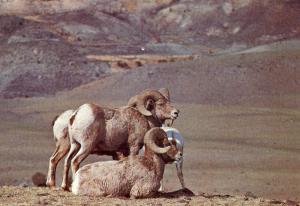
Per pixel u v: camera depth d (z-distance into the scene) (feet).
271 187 553.23
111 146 213.87
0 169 625.41
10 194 200.75
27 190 208.54
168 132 235.81
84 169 201.26
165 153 202.80
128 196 200.95
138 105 216.54
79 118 211.82
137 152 215.31
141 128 215.10
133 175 200.23
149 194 200.75
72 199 194.08
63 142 221.66
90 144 211.00
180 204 190.19
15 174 599.98
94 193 199.82
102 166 200.95
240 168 645.51
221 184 562.66
